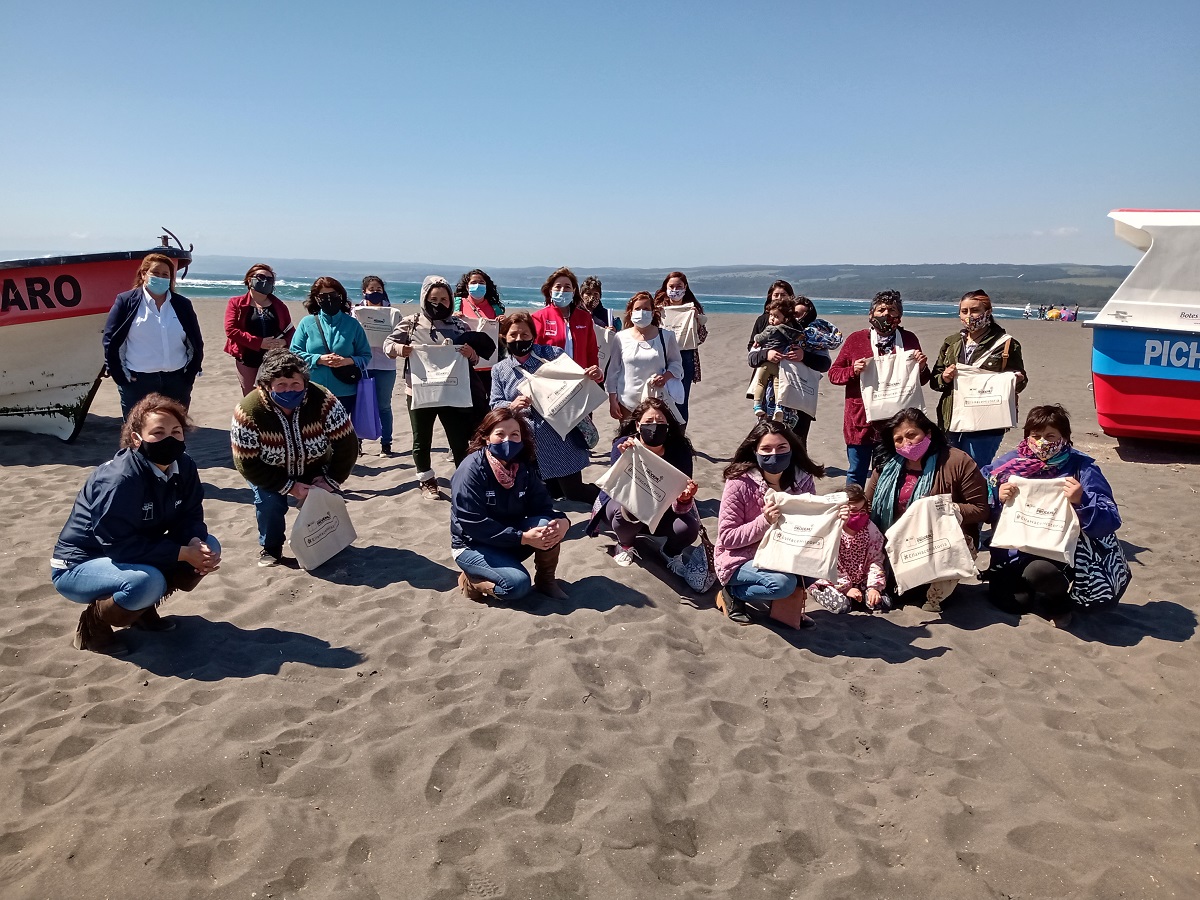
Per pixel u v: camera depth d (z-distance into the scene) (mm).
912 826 3400
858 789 3654
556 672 4324
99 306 8828
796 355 7168
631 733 3910
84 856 2971
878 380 6543
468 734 3775
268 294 8219
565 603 5211
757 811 3438
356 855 3068
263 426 5332
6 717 3830
